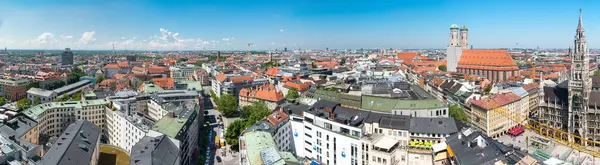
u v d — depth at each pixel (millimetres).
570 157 189750
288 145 193375
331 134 171500
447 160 142375
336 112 185625
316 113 183875
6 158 134625
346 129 167125
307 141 187625
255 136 158250
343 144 166375
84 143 172125
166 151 159500
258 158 137125
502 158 118125
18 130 196125
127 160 187375
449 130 155875
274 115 192625
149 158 143625
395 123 165625
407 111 195750
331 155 172750
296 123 193125
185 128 190750
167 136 172875
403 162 153250
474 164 118312
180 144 174000
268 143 150625
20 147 147000
